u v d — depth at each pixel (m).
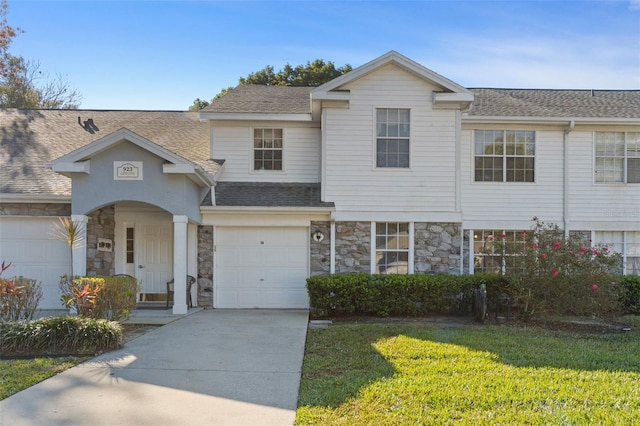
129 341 7.56
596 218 13.03
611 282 9.63
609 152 13.19
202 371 5.89
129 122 15.23
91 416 4.41
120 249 12.40
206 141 14.19
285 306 11.95
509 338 7.86
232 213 11.78
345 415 4.40
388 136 11.97
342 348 7.17
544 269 9.64
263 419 4.35
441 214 11.89
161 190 10.24
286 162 13.09
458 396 4.82
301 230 12.02
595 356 6.59
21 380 5.39
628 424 4.17
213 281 11.88
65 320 6.99
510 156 13.02
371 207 11.89
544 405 4.63
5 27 24.08
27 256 11.20
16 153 12.77
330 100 11.70
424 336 7.93
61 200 10.99
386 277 10.80
